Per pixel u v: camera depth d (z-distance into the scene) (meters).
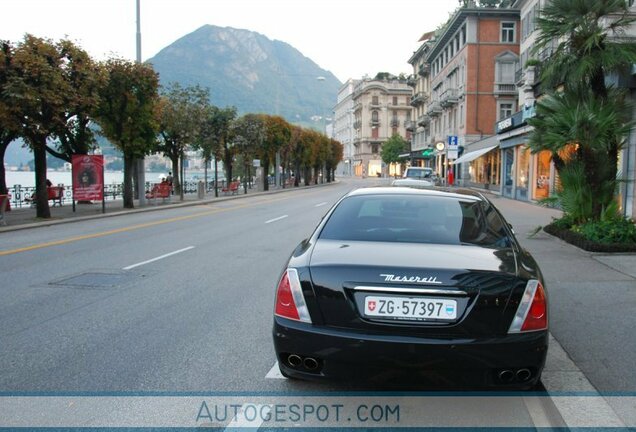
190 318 6.23
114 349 5.17
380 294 3.61
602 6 11.34
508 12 46.25
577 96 11.59
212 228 15.83
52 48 17.97
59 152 24.88
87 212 22.02
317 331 3.63
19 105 16.77
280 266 9.53
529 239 12.21
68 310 6.56
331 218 4.85
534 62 12.79
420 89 72.62
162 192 28.38
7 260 10.16
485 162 41.31
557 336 5.40
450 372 3.49
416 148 76.75
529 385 3.60
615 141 11.64
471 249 4.14
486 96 47.53
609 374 4.47
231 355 5.02
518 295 3.60
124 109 23.42
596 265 9.03
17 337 5.52
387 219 4.71
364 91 116.62
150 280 8.33
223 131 37.22
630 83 14.46
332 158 82.75
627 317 6.04
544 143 12.21
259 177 47.91
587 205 12.17
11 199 25.58
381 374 3.55
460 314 3.55
